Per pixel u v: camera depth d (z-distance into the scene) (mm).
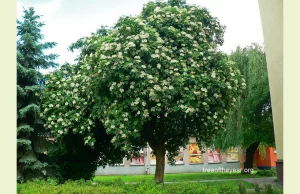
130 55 8242
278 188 6812
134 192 5945
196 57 8875
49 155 12141
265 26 8680
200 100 8773
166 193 5945
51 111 10773
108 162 12594
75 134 11266
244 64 16406
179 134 10922
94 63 9219
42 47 12297
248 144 17922
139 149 11852
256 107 16594
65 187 6102
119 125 8477
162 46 8508
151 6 10141
